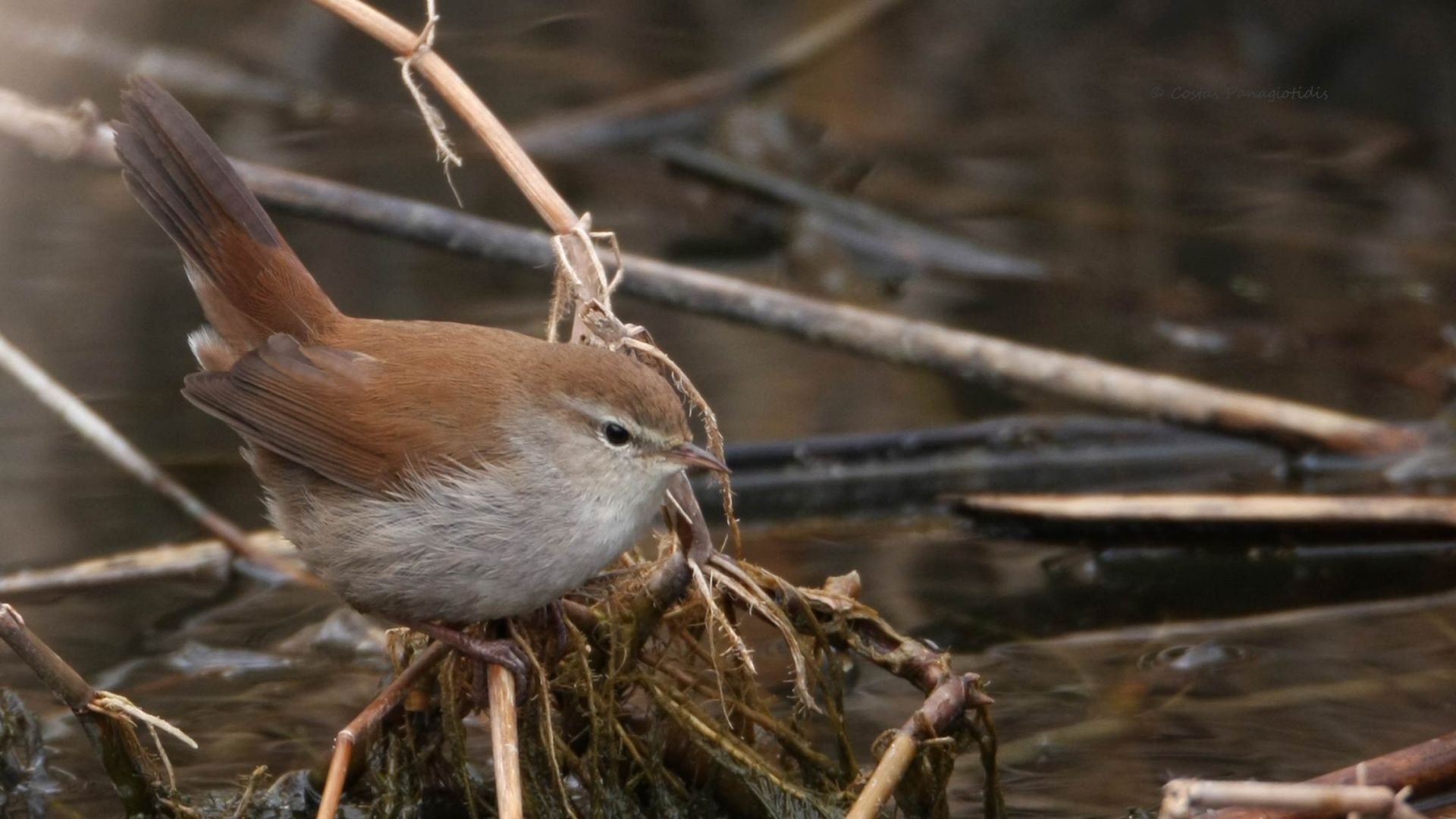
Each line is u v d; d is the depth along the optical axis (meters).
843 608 7.64
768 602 7.23
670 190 16.92
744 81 18.11
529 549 6.93
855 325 11.87
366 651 9.52
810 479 12.26
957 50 18.80
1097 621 9.99
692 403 8.56
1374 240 15.99
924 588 10.51
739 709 7.52
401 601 7.08
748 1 19.75
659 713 7.47
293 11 19.28
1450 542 10.80
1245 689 8.95
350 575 7.16
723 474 7.29
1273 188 16.89
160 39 18.92
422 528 6.91
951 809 7.73
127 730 7.33
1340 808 5.41
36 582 10.16
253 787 7.69
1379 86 17.58
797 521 11.98
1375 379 13.50
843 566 10.89
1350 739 8.30
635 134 17.75
